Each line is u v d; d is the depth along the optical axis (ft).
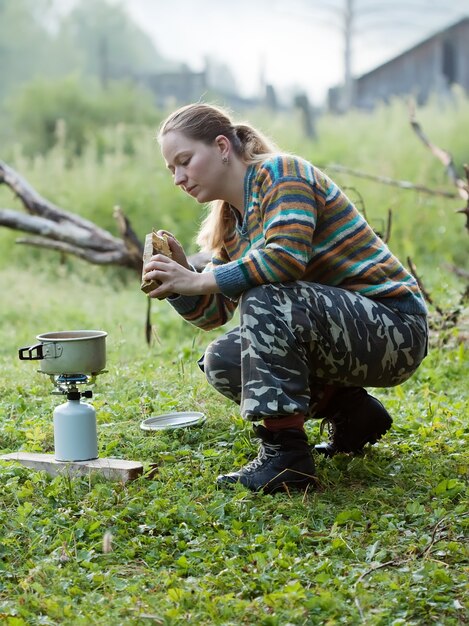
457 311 18.85
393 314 11.00
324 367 10.99
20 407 14.43
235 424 13.21
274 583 8.67
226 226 11.59
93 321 24.35
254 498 10.73
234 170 11.00
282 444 11.01
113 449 12.34
